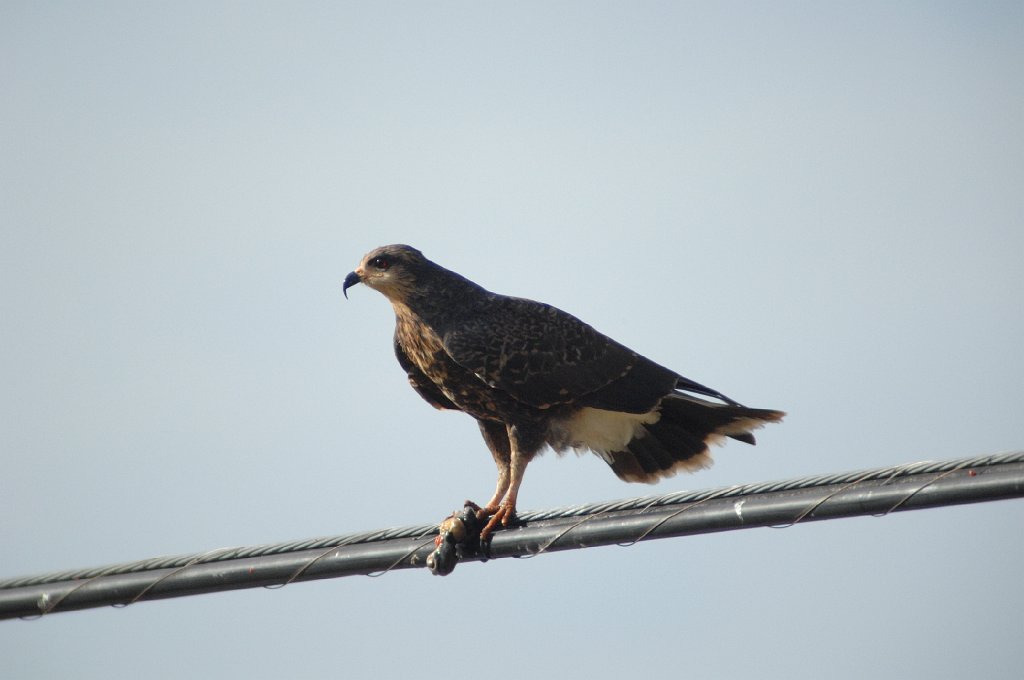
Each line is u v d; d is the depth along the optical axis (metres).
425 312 14.20
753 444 13.85
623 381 13.95
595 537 11.02
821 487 9.89
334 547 11.71
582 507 11.32
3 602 12.04
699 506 10.38
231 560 11.70
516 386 13.90
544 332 14.03
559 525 11.34
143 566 11.84
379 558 11.76
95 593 11.87
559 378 13.91
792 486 10.01
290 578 11.63
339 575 11.73
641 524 10.64
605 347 14.09
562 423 14.14
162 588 11.72
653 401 13.84
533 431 14.16
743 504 10.14
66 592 11.91
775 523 9.98
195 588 11.67
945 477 9.42
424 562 11.76
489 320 14.09
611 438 14.27
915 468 9.59
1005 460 9.27
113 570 11.91
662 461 14.28
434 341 14.24
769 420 13.55
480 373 13.90
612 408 13.92
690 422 14.09
